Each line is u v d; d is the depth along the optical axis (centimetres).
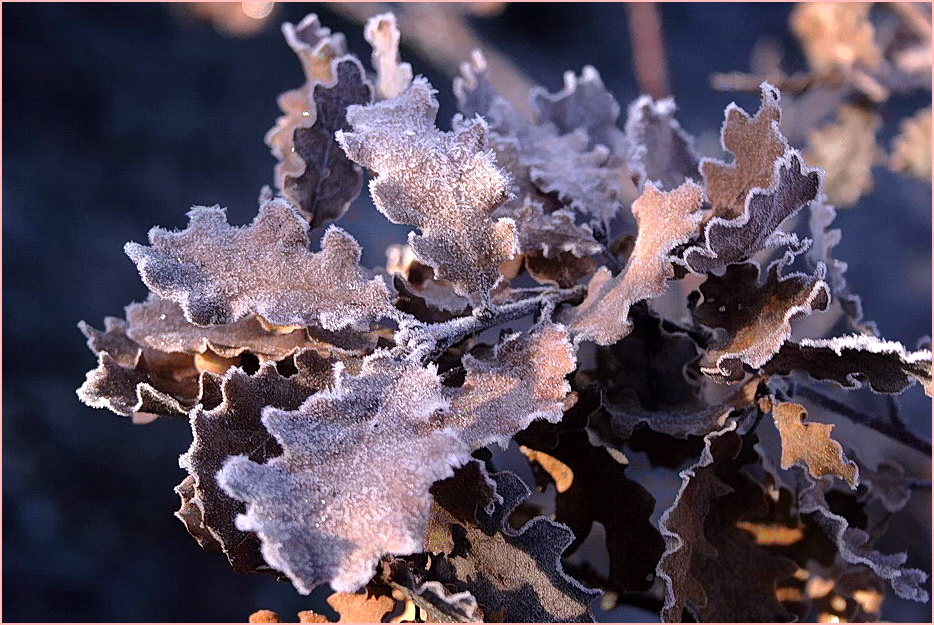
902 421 75
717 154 196
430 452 61
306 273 65
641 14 139
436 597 63
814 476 67
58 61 293
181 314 68
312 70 74
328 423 62
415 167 65
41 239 253
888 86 102
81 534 215
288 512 60
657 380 71
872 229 227
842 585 72
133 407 67
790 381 71
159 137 286
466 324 65
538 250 71
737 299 67
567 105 77
